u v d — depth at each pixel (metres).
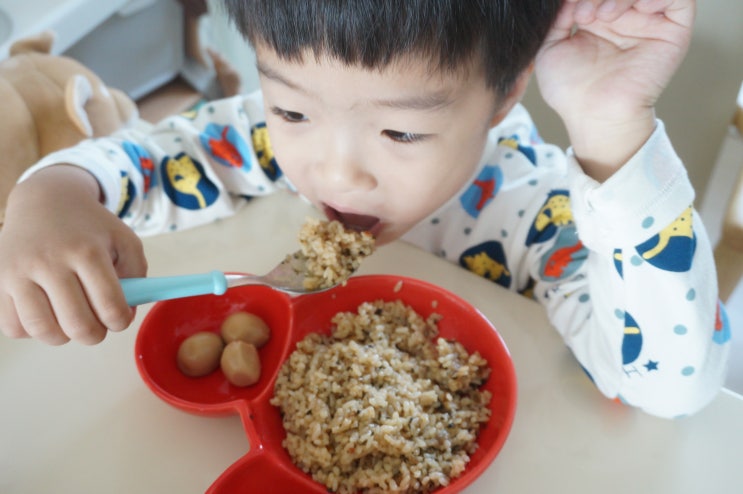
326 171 0.58
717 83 0.89
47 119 0.97
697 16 0.86
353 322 0.64
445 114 0.53
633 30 0.57
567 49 0.59
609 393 0.61
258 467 0.51
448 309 0.64
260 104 0.91
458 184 0.65
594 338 0.63
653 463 0.57
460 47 0.49
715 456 0.58
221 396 0.60
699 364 0.58
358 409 0.56
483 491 0.55
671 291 0.56
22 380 0.61
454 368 0.60
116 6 1.21
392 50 0.48
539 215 0.77
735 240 1.01
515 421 0.60
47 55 1.04
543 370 0.64
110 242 0.59
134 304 0.54
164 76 1.52
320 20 0.47
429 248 0.84
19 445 0.56
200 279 0.55
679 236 0.55
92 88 1.05
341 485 0.53
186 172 0.80
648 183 0.55
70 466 0.55
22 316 0.52
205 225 0.79
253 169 0.84
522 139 0.92
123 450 0.56
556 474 0.56
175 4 1.40
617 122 0.56
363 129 0.54
